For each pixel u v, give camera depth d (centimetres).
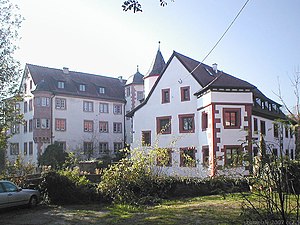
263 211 698
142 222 1084
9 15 1898
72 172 1802
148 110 3503
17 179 1856
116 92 5734
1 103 1847
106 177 1709
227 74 3130
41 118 4638
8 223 1188
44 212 1419
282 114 4044
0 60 1823
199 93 3047
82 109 5122
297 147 769
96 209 1475
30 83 4972
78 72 5588
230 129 2770
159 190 1758
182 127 3231
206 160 2661
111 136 5425
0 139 1942
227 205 1324
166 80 3400
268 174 659
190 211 1230
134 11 760
